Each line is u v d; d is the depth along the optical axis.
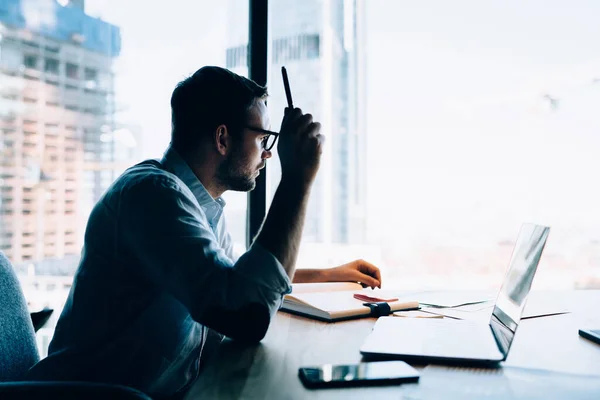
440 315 1.04
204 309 0.79
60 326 0.95
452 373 0.64
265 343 0.82
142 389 0.91
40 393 0.61
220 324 0.80
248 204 1.75
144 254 0.85
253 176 1.09
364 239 2.04
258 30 1.71
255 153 1.07
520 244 0.91
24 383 0.63
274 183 1.75
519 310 0.73
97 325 0.91
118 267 0.91
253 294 0.80
